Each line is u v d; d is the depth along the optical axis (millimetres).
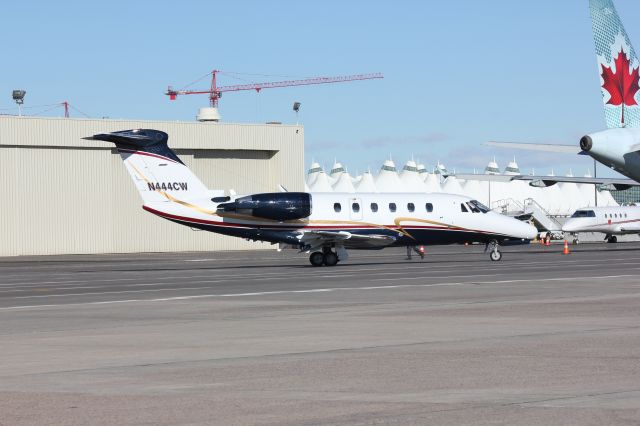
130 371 14914
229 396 12641
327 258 52750
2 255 77625
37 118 78750
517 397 12352
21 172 78438
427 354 16453
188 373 14664
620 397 12289
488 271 44094
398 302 27469
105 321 23125
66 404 12148
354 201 53531
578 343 17703
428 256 67562
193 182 51938
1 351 17500
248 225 52188
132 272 49062
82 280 42281
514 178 72250
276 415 11344
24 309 27109
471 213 55250
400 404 11953
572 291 30984
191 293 32594
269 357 16375
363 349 17234
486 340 18312
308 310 25375
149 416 11344
